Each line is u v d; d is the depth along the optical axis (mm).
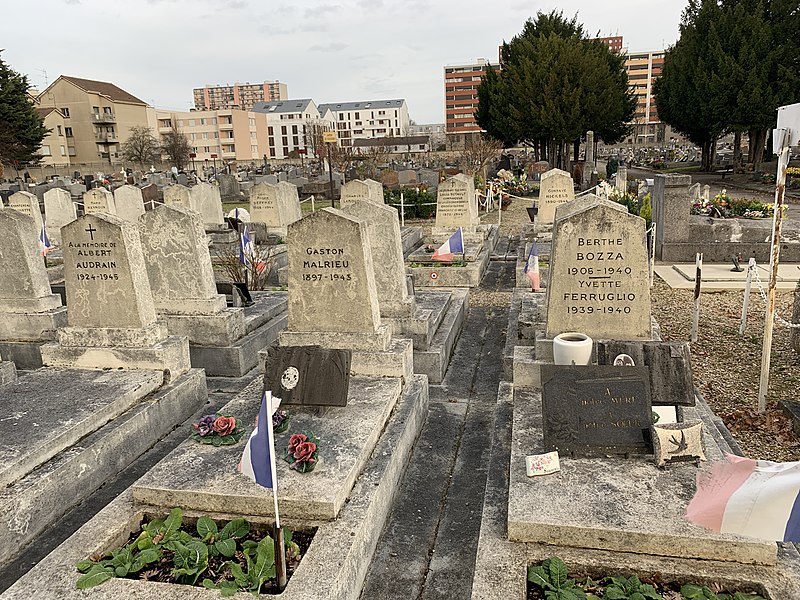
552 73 34062
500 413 5195
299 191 27750
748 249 11977
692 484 3693
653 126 94062
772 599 2936
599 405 4129
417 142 77000
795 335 6980
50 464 4316
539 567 3219
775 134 4984
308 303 5715
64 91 61688
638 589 3053
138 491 3855
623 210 5043
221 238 13547
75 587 3084
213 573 3275
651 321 5805
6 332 7430
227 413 4887
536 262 8055
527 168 35812
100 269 5797
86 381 5523
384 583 3576
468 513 4246
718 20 30859
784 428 5148
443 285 10961
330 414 4770
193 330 7043
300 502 3615
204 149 84062
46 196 16484
